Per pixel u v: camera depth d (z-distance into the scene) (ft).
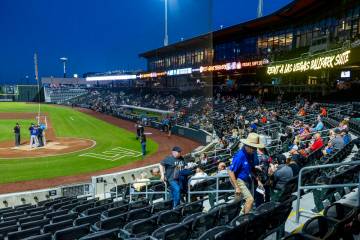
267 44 154.20
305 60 103.81
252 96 153.07
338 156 34.17
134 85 296.71
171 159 27.50
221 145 71.72
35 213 34.45
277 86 143.54
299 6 111.75
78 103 288.30
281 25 142.10
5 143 95.66
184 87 190.70
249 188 19.44
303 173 26.30
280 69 126.31
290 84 133.80
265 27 152.25
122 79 300.40
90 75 380.99
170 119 126.00
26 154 81.41
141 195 43.06
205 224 18.11
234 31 165.27
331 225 14.23
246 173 18.94
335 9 100.99
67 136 111.04
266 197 23.88
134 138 107.76
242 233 14.32
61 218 27.40
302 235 12.42
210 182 34.53
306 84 122.72
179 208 21.94
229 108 140.46
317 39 115.34
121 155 81.35
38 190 51.98
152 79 249.55
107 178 57.16
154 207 25.66
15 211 39.34
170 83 214.07
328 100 106.22
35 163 72.59
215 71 194.80
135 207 28.99
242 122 91.45
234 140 73.20
